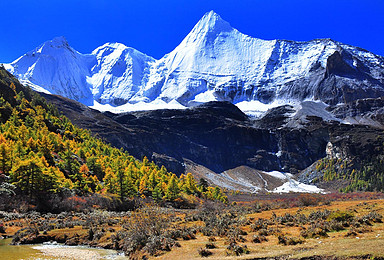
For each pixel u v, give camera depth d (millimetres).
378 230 21797
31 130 103688
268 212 43906
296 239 20875
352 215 27797
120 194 76312
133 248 24594
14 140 89188
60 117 165875
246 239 23578
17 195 55938
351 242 17797
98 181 89062
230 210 52250
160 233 26719
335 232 23125
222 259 17844
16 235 31641
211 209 61562
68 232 32531
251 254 18391
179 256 20125
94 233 31406
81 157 107000
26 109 133750
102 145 142625
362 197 102062
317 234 22203
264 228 27922
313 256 15648
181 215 50906
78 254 24734
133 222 30375
